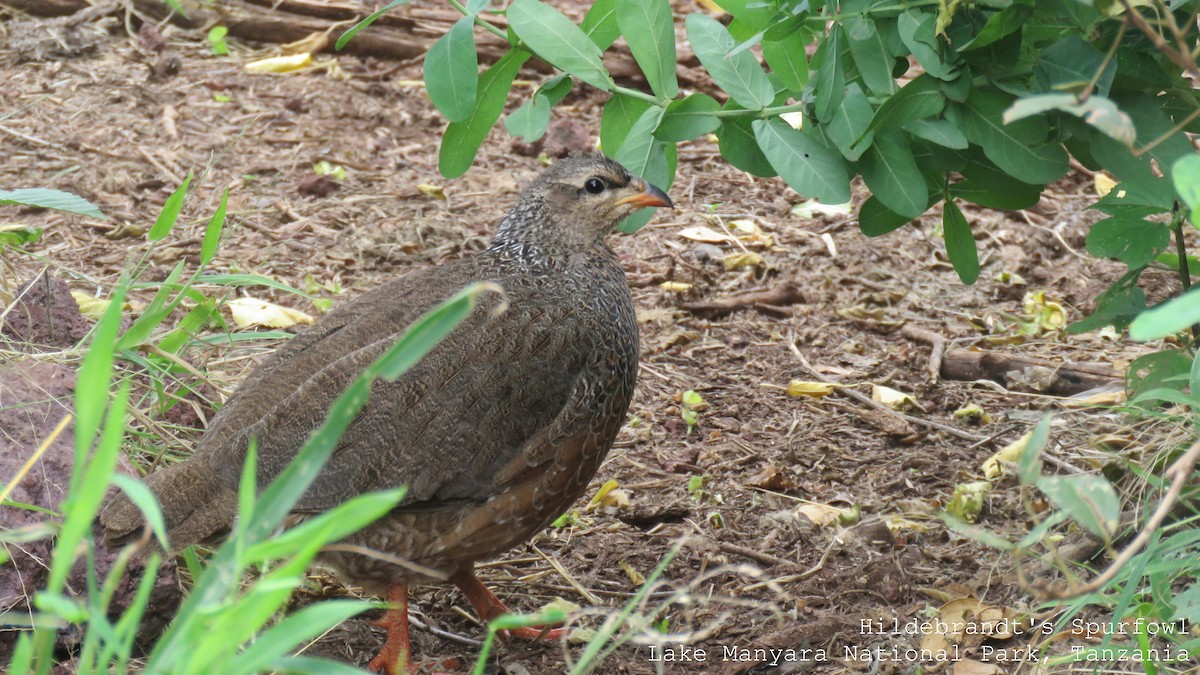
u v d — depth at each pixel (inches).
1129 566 245.9
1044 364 409.4
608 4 313.0
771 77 306.8
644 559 324.8
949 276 478.3
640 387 405.7
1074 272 477.4
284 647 145.8
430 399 265.0
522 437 271.6
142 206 485.1
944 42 257.1
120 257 447.5
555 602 305.7
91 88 564.7
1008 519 335.9
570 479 282.4
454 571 282.0
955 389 406.9
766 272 474.0
